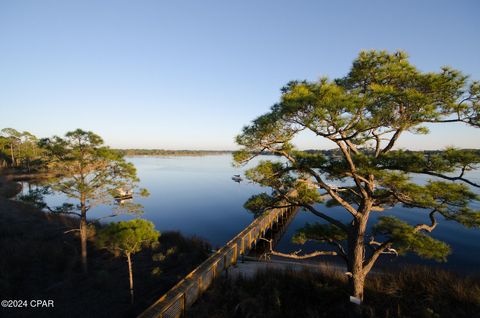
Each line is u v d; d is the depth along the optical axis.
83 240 12.66
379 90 5.34
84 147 12.24
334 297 8.52
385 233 8.38
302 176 7.88
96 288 11.46
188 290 8.78
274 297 8.55
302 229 9.16
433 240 7.22
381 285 9.02
